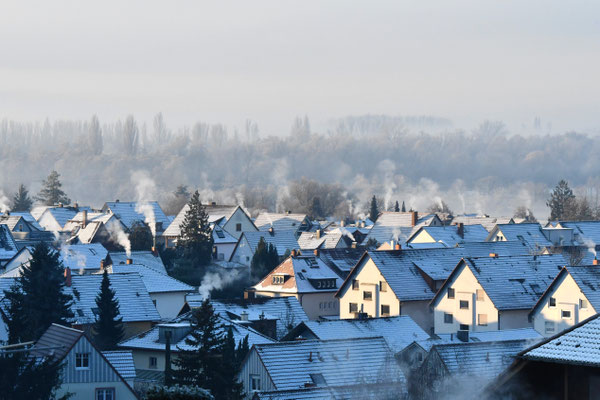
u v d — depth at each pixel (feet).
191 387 220.84
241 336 626.23
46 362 480.23
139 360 634.43
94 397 506.89
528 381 210.18
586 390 203.00
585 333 211.20
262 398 425.28
